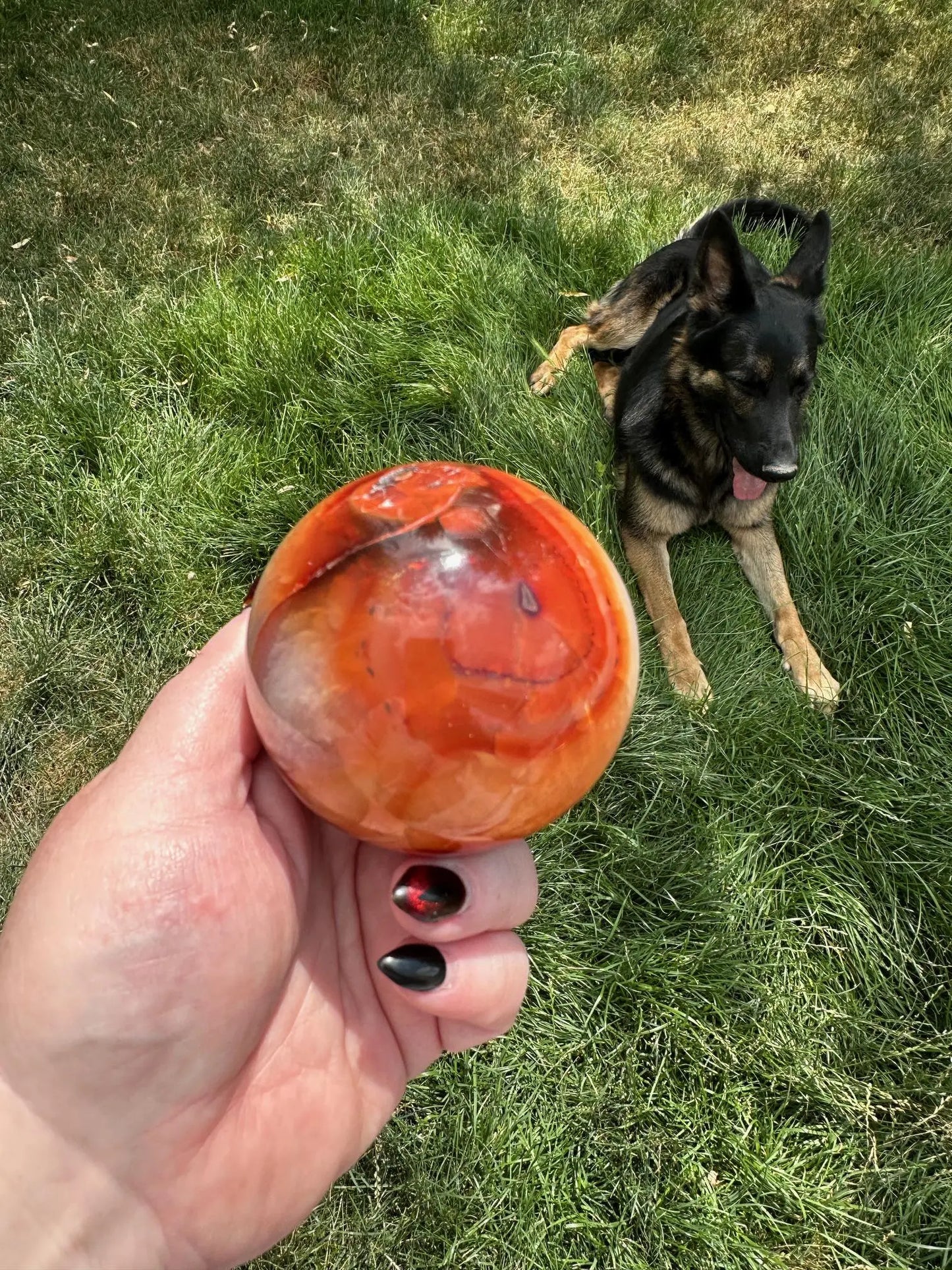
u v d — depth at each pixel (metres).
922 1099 0.40
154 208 0.83
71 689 0.54
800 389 0.59
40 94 0.96
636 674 0.17
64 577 0.56
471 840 0.16
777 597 0.57
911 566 0.54
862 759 0.48
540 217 0.79
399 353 0.65
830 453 0.61
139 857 0.22
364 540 0.16
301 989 0.25
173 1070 0.22
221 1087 0.23
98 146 0.91
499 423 0.60
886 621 0.53
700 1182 0.38
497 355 0.65
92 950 0.21
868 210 0.88
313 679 0.15
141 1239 0.22
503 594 0.15
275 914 0.24
